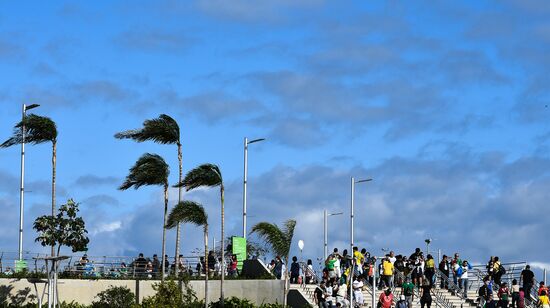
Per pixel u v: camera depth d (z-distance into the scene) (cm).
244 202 9525
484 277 8525
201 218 7850
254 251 8856
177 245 8281
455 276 8725
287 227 7838
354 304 8012
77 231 7725
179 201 8069
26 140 7856
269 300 8312
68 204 7744
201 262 8675
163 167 8138
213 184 7931
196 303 7988
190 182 7881
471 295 8731
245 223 9488
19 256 7931
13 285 7650
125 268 8219
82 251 7775
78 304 7781
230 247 8838
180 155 8250
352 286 7994
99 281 7919
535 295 8731
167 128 8100
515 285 8450
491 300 8131
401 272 8588
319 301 7888
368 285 8481
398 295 8381
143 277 8206
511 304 8406
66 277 7938
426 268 8500
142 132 8081
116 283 7962
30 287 7700
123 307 7794
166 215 8169
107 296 7800
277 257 8662
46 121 7819
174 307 7781
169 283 7850
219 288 8244
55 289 7469
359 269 8362
